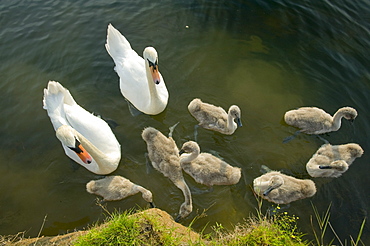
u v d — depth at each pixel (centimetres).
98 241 326
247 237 335
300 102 446
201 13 516
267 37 496
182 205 378
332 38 489
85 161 360
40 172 400
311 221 376
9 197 386
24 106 436
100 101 443
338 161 386
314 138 423
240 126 407
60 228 372
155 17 510
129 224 331
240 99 448
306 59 475
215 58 478
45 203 383
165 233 333
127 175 399
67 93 407
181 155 409
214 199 388
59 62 468
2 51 474
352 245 364
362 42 483
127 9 516
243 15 516
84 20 502
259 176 400
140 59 443
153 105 420
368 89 447
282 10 519
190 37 494
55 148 413
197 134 426
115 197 381
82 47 479
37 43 481
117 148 400
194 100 427
